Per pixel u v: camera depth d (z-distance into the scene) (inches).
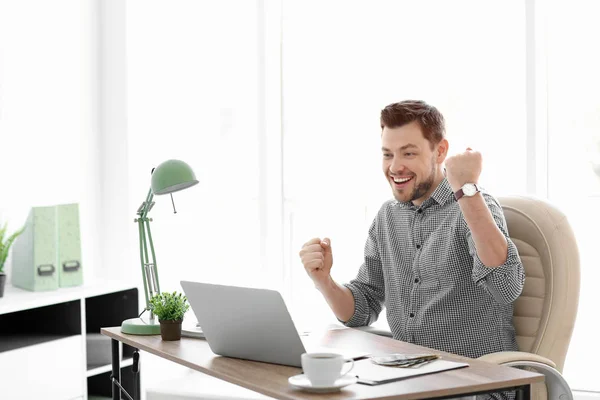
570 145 127.4
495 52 133.0
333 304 92.1
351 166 153.5
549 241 85.4
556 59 127.9
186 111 161.8
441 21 139.1
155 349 75.3
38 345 119.6
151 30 155.3
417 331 89.8
